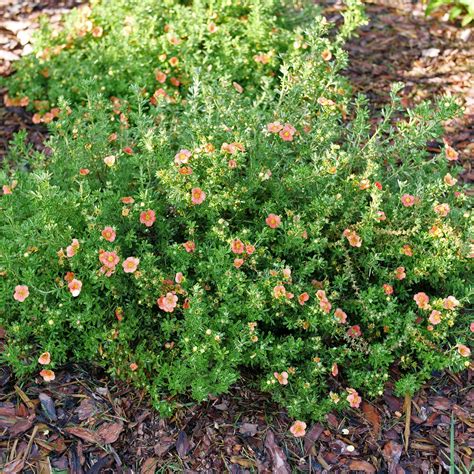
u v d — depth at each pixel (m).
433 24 2.70
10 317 1.36
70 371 1.35
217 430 1.27
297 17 2.33
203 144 1.34
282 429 1.28
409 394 1.36
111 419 1.27
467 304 1.50
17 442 1.22
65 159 1.57
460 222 1.49
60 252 1.29
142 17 2.11
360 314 1.38
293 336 1.38
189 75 2.00
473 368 1.43
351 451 1.26
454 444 1.28
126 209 1.34
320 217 1.35
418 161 1.55
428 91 2.32
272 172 1.45
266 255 1.38
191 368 1.26
